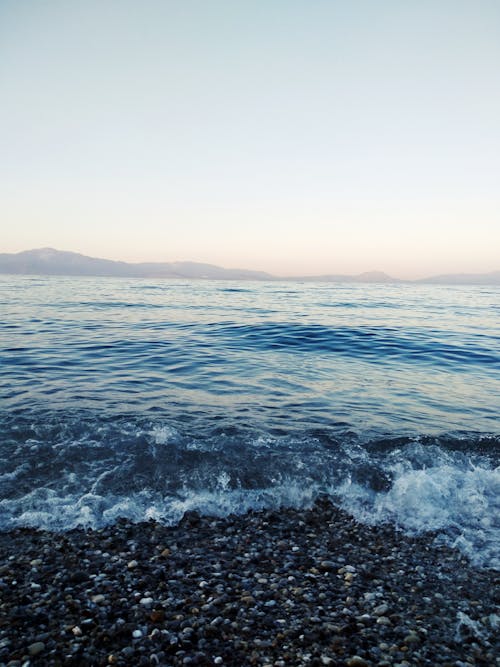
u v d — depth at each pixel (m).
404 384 11.65
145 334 19.48
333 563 4.59
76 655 3.24
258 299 49.16
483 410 9.46
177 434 7.47
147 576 4.24
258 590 4.10
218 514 5.49
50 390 10.00
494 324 26.33
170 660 3.25
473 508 5.72
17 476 6.00
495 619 3.81
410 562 4.65
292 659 3.29
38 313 26.92
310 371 12.99
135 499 5.66
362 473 6.48
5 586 3.99
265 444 7.29
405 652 3.39
